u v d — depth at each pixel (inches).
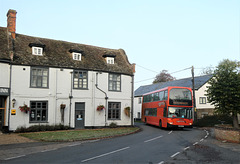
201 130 936.9
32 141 580.7
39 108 815.7
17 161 359.9
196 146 509.0
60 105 849.5
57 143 552.4
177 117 863.7
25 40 903.7
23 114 782.5
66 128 850.8
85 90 916.0
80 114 901.8
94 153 425.1
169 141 592.7
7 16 916.6
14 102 763.4
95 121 929.5
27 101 791.7
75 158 381.1
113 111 991.0
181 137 681.6
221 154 418.0
